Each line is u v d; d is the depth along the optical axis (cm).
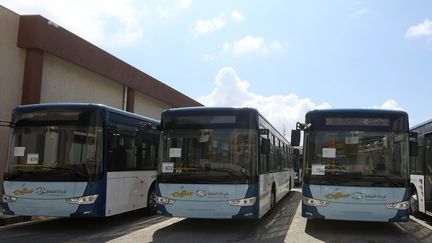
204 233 1103
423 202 1343
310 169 1110
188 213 1081
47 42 1712
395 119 1115
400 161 1089
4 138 1598
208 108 1134
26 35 1661
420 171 1378
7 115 1606
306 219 1369
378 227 1229
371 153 1095
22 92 1661
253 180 1088
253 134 1113
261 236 1067
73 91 1955
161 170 1120
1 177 1578
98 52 2094
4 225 1227
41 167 1109
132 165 1302
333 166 1098
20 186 1107
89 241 983
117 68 2281
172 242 978
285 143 1977
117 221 1313
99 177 1109
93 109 1134
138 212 1516
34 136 1134
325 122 1129
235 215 1066
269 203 1355
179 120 1141
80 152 1109
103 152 1130
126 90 2423
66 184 1088
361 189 1073
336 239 1038
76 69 1977
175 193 1093
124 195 1241
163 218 1378
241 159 1094
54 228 1175
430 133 1277
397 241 1025
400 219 1059
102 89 2203
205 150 1105
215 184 1078
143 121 1392
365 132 1108
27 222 1288
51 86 1805
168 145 1130
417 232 1157
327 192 1086
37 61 1689
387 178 1075
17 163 1124
